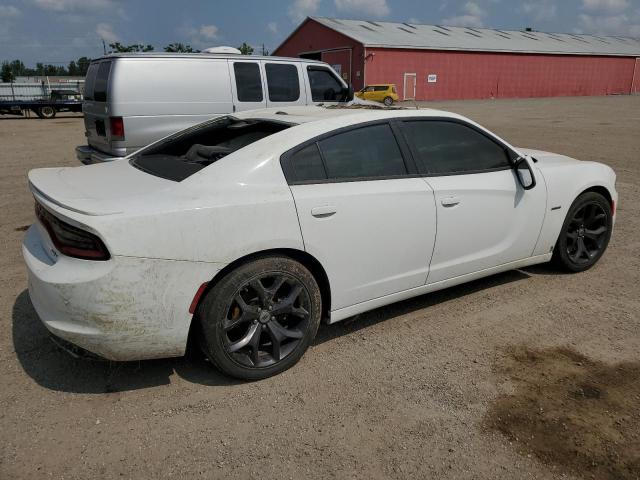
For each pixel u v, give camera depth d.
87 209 2.64
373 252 3.41
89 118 7.76
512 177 4.10
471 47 43.25
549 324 3.81
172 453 2.52
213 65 7.52
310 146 3.24
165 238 2.70
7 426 2.69
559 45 51.94
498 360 3.34
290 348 3.19
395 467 2.45
